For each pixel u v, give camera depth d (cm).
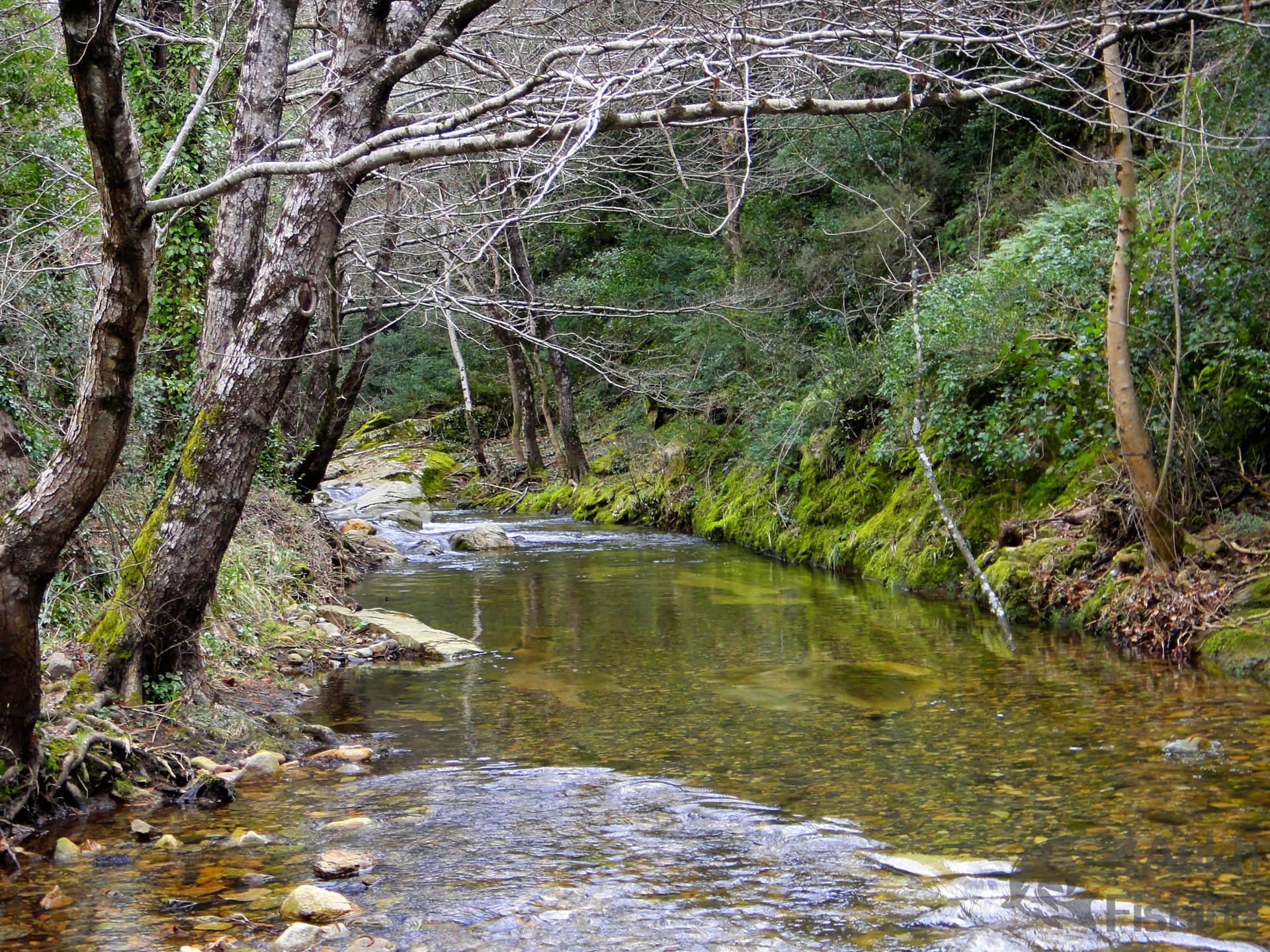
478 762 522
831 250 1545
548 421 2400
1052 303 945
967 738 530
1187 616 699
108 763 463
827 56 425
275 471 1193
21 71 923
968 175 1512
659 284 2109
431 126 417
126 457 821
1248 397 739
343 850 389
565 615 969
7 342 773
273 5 703
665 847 393
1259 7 454
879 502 1216
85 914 334
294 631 834
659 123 431
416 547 1552
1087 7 479
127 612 552
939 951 299
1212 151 675
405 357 2920
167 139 1003
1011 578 884
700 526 1628
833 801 441
